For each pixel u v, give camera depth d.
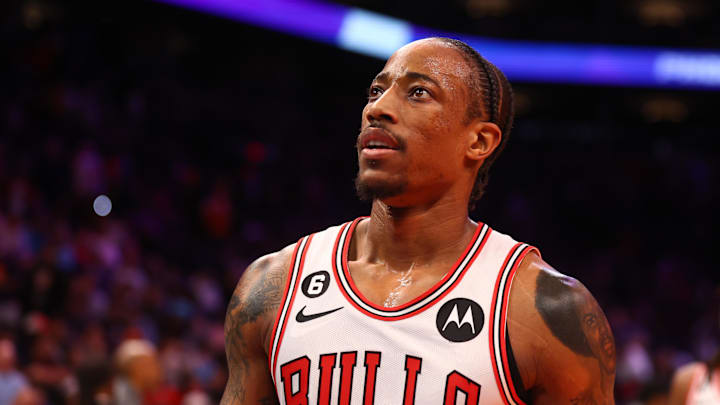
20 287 22.83
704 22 48.44
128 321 24.45
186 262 34.44
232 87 48.28
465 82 5.12
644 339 41.91
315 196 46.84
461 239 5.15
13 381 17.61
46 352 19.80
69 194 31.02
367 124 5.10
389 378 4.68
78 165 32.19
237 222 40.56
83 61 38.66
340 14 42.06
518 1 48.97
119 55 41.19
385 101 5.03
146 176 37.09
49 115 34.06
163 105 41.81
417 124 4.98
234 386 5.27
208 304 30.77
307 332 4.92
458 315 4.76
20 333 20.39
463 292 4.84
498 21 49.50
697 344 44.09
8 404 17.38
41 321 21.30
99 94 38.12
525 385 4.72
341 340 4.82
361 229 5.42
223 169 42.84
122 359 15.59
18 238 25.27
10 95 33.56
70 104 34.97
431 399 4.59
